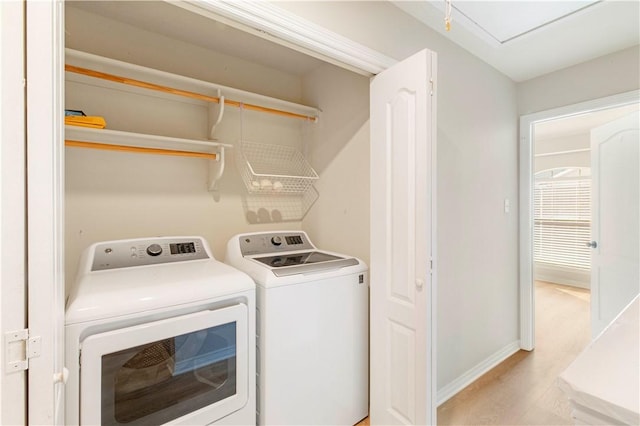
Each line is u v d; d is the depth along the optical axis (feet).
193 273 4.49
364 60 5.03
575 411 1.67
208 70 6.84
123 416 3.45
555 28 6.24
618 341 2.03
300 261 5.93
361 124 6.46
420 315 4.58
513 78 8.57
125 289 3.71
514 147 8.73
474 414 6.01
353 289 5.65
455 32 6.38
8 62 1.77
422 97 4.52
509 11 5.69
